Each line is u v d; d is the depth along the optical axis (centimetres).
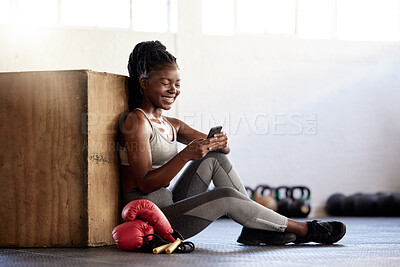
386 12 905
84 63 780
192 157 310
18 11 761
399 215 832
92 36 784
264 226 324
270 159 865
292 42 873
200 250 315
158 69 324
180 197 337
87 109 322
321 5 884
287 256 284
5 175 331
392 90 907
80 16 785
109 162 334
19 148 330
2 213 330
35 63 762
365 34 903
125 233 303
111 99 336
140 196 326
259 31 864
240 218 317
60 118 325
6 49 752
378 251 314
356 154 895
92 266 249
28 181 328
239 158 854
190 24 834
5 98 332
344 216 855
